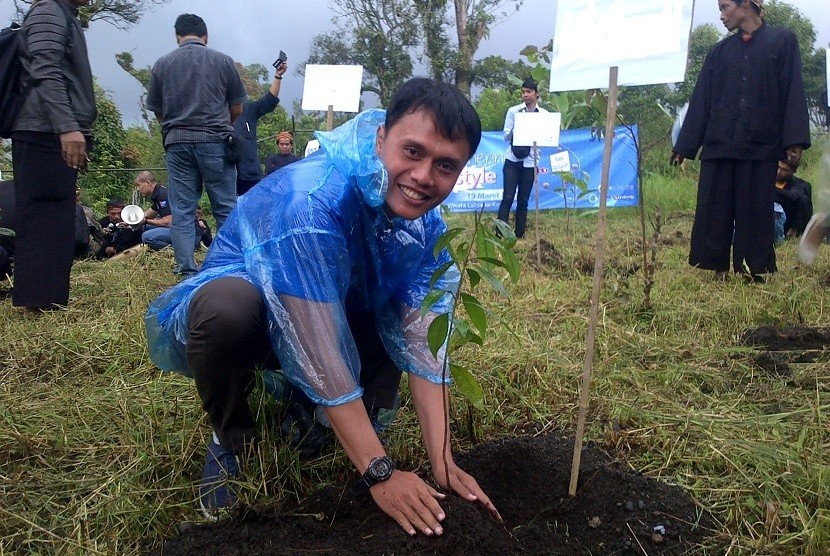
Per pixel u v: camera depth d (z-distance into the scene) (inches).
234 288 68.2
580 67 72.9
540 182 418.9
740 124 175.8
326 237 65.7
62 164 149.4
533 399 102.5
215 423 76.9
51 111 142.9
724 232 183.8
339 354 66.4
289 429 80.7
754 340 132.0
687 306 152.3
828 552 65.9
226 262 75.0
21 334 137.7
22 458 87.9
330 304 65.9
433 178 63.4
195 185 195.3
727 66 178.9
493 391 103.0
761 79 174.2
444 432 72.4
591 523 71.8
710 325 143.3
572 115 160.2
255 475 75.6
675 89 394.0
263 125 648.4
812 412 95.7
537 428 95.3
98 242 275.0
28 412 100.8
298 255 64.9
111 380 116.0
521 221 318.7
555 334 135.4
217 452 78.1
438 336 64.9
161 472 82.1
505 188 314.2
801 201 269.1
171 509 75.2
